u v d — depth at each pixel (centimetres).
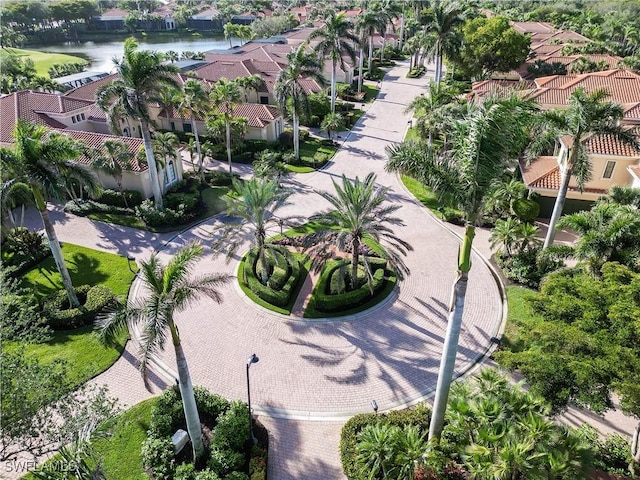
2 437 1452
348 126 5819
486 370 1645
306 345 2384
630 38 7919
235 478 1662
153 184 3584
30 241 3086
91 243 3334
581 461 1378
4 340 1781
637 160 3338
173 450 1773
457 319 1531
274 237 3362
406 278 2920
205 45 12975
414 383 2152
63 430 1520
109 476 1702
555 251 2297
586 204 3491
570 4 13500
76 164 2467
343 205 2511
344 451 1758
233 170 4616
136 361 2297
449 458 1650
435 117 3916
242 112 5175
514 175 3803
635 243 2069
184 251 1602
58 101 4803
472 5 12031
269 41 9025
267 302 2703
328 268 2917
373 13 7031
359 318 2578
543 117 2592
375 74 8075
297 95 4491
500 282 2888
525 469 1312
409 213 3772
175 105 4425
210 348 2366
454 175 1512
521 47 6322
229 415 1866
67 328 2500
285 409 2020
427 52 6009
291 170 4591
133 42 3262
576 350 1535
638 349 1474
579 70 6125
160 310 1448
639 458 1664
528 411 1457
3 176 2289
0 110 4559
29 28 13050
